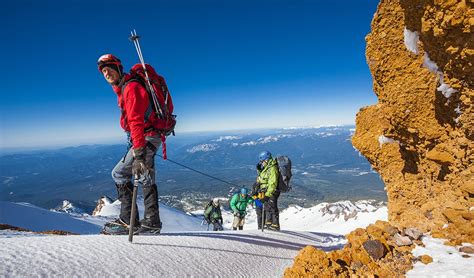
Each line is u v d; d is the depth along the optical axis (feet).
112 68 12.37
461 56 9.11
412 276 8.23
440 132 11.39
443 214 10.98
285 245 17.24
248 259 12.07
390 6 11.72
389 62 12.09
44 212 88.43
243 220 48.24
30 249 8.17
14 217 73.92
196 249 11.28
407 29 11.16
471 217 10.06
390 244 10.20
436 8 8.99
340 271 8.97
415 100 11.64
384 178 14.58
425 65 11.15
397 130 12.67
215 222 58.80
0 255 7.36
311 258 9.62
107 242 10.09
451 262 8.60
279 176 25.43
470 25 8.30
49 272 6.99
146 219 13.65
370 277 8.58
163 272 8.50
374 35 12.42
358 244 10.18
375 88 13.64
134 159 11.91
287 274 9.43
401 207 13.38
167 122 13.48
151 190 13.67
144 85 12.69
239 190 48.47
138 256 9.14
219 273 9.71
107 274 7.58
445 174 11.60
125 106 12.17
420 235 10.66
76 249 8.75
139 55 12.80
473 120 10.10
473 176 10.45
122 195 13.43
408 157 13.24
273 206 25.71
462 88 10.01
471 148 10.42
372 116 14.74
